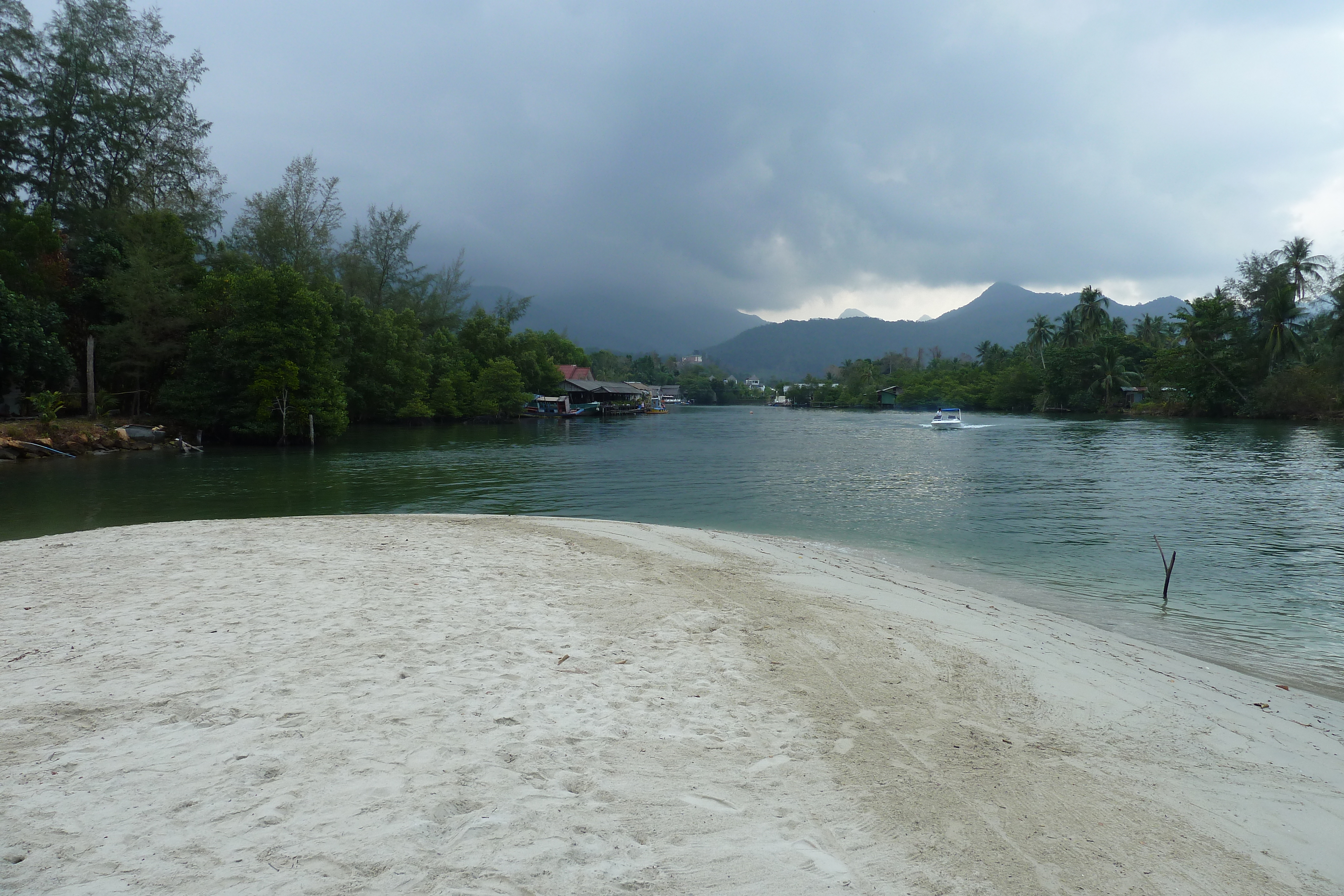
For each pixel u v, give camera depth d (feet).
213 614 26.09
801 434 189.98
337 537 43.86
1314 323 220.64
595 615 28.27
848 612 30.42
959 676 23.24
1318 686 25.26
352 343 187.32
